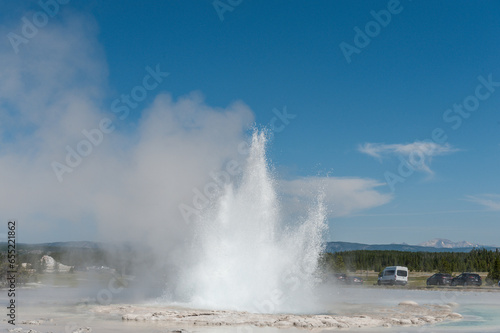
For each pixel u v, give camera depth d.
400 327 15.38
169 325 14.55
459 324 16.30
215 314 16.34
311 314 18.12
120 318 15.95
